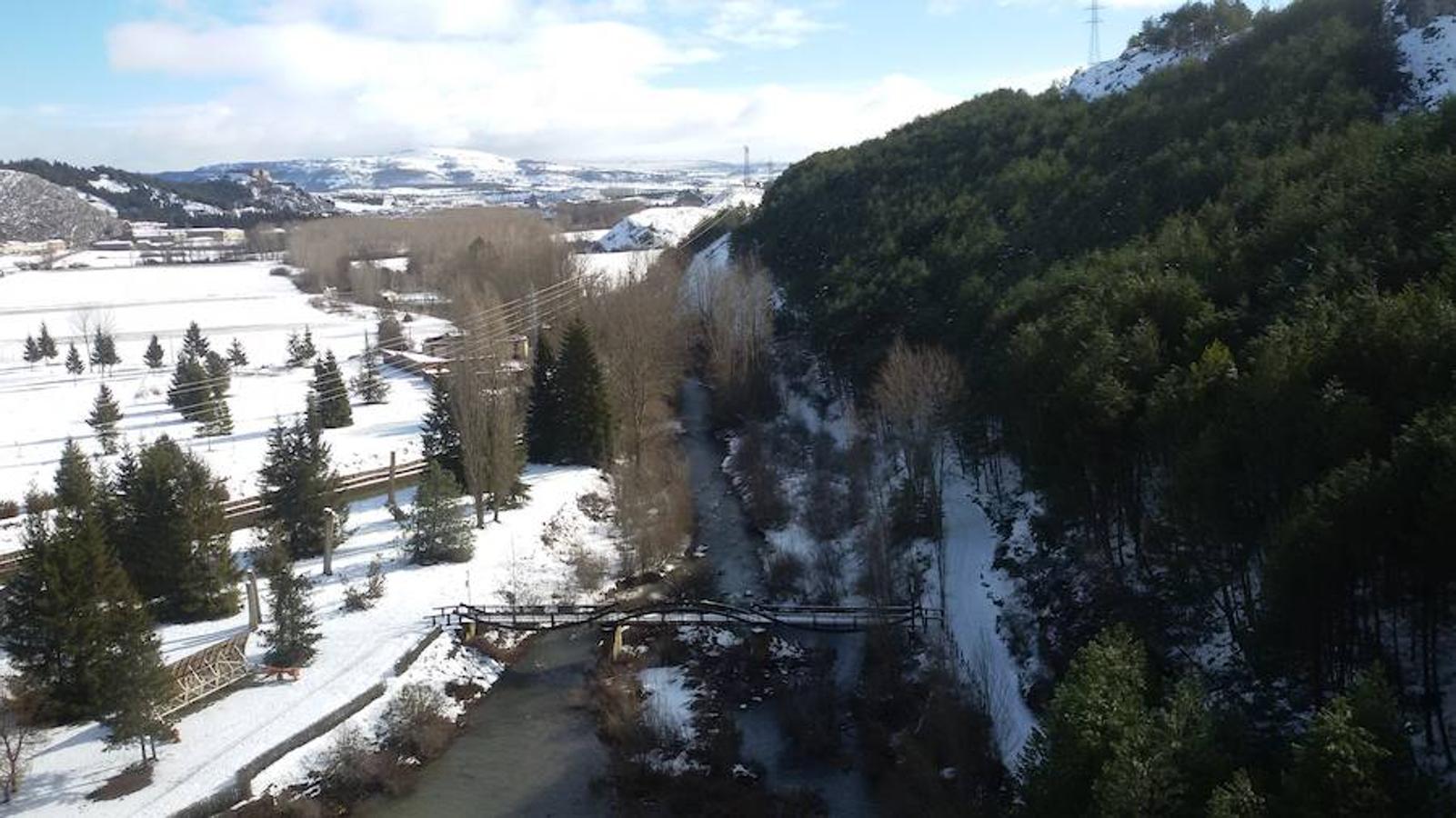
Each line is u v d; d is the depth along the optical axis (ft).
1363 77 194.49
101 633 121.19
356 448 243.40
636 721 130.21
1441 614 87.40
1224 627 109.91
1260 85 213.66
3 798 109.09
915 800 107.14
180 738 121.80
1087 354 125.90
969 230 229.04
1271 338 101.24
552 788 119.44
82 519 132.87
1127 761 71.92
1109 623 119.85
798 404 253.24
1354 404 86.48
